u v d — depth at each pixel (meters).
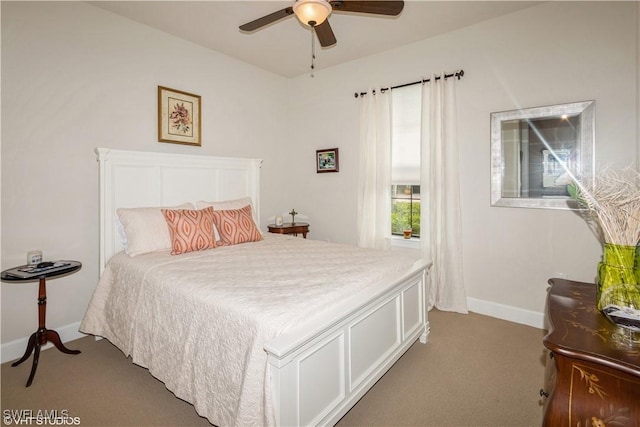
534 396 1.89
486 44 2.98
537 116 2.74
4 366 2.24
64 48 2.53
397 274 2.21
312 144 4.32
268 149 4.28
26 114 2.36
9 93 2.28
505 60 2.89
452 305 3.19
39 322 2.22
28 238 2.39
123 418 1.73
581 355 1.08
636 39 2.34
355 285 1.84
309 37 3.29
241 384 1.38
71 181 2.59
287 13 2.05
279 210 4.46
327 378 1.51
